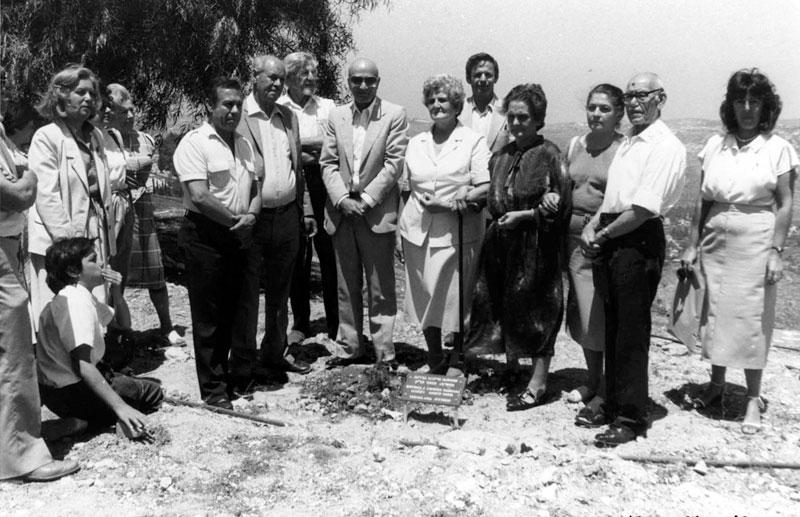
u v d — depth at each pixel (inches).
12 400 157.9
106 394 180.2
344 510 148.7
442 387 196.2
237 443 181.5
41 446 162.9
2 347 157.0
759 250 194.7
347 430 193.6
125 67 374.9
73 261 182.5
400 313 314.7
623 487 161.0
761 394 227.9
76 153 200.5
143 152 270.7
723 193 196.7
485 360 255.0
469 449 178.2
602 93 195.9
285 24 384.8
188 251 201.0
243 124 218.2
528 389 213.6
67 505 149.2
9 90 330.0
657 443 187.6
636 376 186.4
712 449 184.9
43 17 341.4
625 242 183.3
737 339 197.3
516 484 160.4
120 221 240.2
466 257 224.4
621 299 184.2
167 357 256.5
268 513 147.9
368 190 229.1
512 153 210.4
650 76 183.0
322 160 237.5
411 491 157.0
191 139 200.1
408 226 227.9
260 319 302.5
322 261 271.6
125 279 249.6
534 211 201.5
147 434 180.2
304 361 254.2
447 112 219.3
